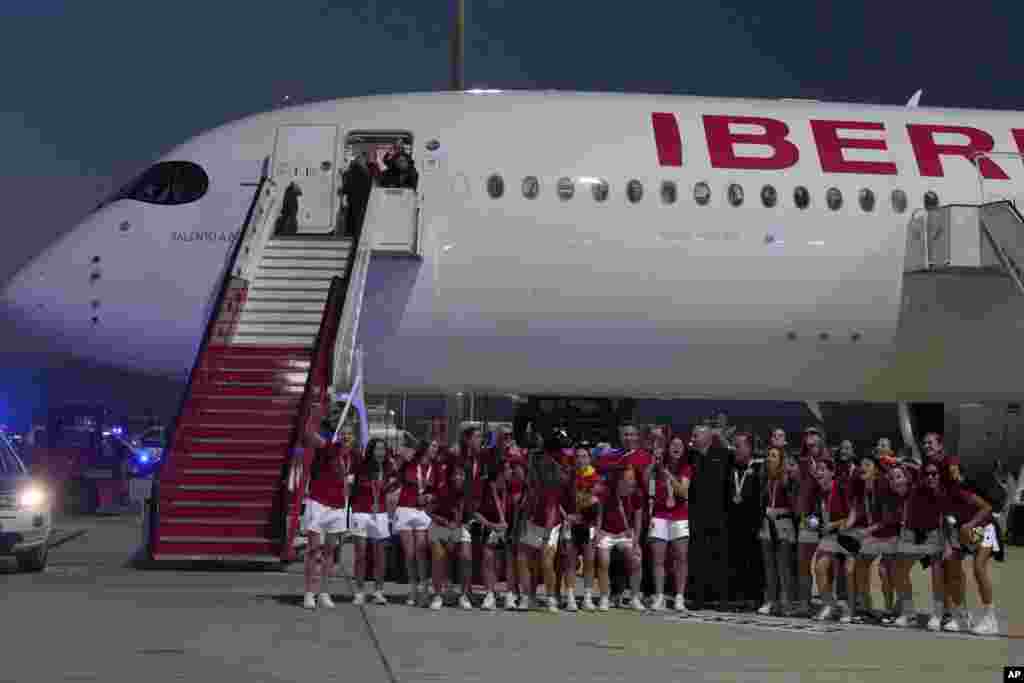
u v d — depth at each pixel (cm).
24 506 1506
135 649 928
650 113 2297
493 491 1309
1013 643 1145
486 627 1137
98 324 2189
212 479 1648
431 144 2209
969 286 2300
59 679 796
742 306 2227
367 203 2036
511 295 2172
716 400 2464
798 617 1362
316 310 1997
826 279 2245
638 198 2203
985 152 2331
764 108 2367
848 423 2831
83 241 2225
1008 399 2414
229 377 1823
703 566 1429
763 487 1405
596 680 852
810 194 2255
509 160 2202
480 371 2234
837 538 1338
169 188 2231
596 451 1638
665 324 2216
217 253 2172
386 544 1612
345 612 1225
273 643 982
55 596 1277
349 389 2022
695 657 976
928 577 1881
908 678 895
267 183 2128
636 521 1344
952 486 1255
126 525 2419
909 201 2278
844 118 2366
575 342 2212
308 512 1249
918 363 2327
